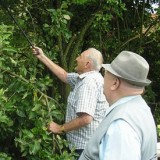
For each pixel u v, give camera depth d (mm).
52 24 3801
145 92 5465
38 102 3197
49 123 3242
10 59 3197
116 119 1979
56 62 4324
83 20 4602
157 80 5855
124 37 5262
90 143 2127
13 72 3262
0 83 3146
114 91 2127
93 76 3426
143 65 2068
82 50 4879
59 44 4211
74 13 4531
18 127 3271
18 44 3867
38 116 3207
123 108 2037
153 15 5305
